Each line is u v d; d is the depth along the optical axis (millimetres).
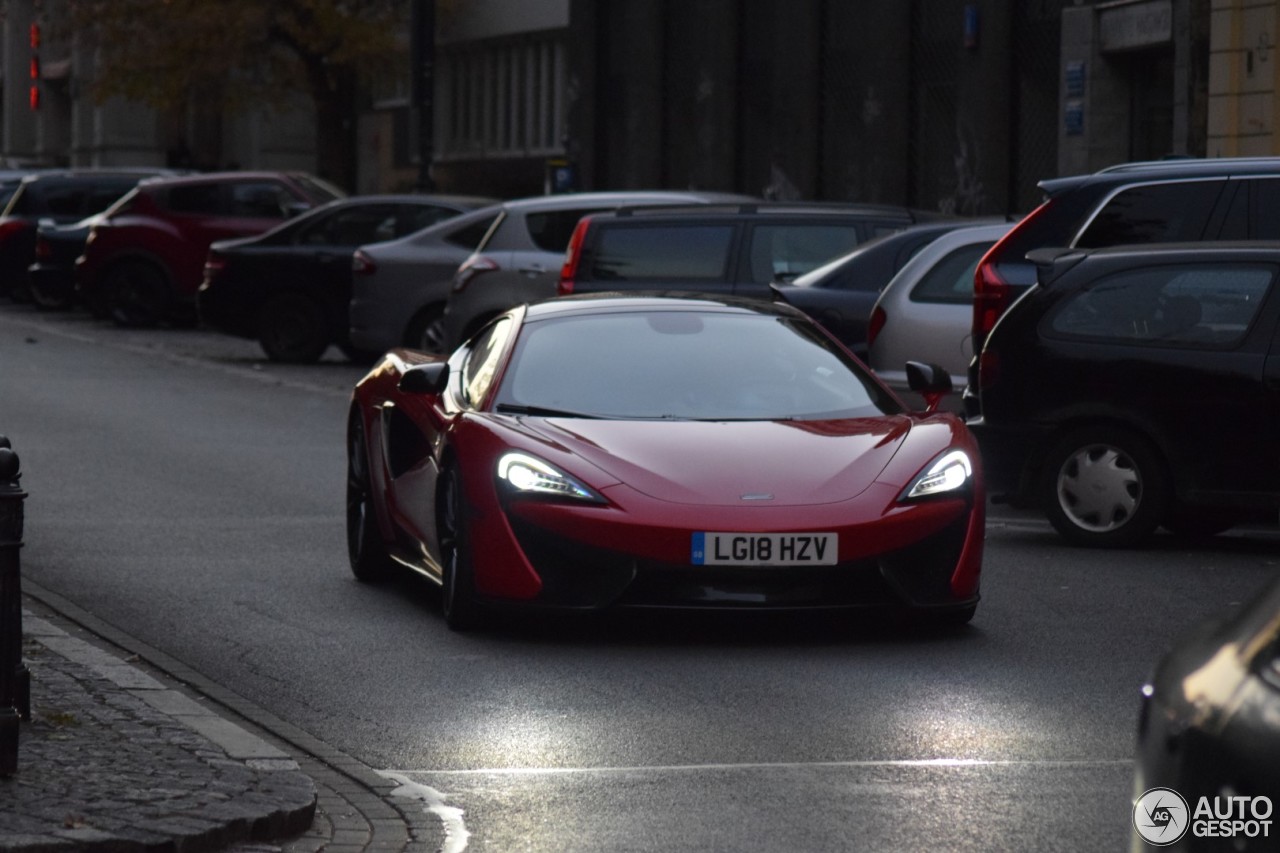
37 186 88500
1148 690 7980
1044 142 69750
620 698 18906
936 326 34469
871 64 79188
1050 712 18141
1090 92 65188
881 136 78500
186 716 17484
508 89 113062
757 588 20891
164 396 51812
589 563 20984
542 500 21203
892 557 21047
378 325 55250
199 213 75250
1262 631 7512
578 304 25156
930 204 76438
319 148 112188
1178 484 27703
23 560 27203
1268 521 29547
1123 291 28203
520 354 23953
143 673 19219
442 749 17000
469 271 50094
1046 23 69250
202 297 62844
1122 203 29750
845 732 17422
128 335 73312
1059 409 28375
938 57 75688
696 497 20984
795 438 22156
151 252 75062
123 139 165625
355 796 15484
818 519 20828
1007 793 15289
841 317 37031
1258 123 55688
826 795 15289
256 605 24078
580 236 42844
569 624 22703
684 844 13992
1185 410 27562
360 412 26500
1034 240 30234
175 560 27359
